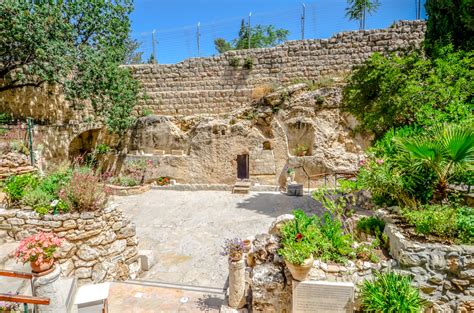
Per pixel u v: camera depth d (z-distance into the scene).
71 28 13.11
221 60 17.12
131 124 16.09
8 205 5.99
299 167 14.07
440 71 8.14
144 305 4.83
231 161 14.48
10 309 3.70
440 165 5.16
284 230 4.54
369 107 9.94
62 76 13.63
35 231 5.52
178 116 16.58
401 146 5.66
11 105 14.16
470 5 9.02
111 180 13.52
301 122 14.22
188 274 6.09
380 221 5.33
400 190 5.49
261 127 14.80
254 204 11.27
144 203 11.61
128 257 6.14
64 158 14.75
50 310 3.29
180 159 14.66
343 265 4.24
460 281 3.96
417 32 14.98
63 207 5.65
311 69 16.27
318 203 11.16
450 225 4.31
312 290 3.97
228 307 4.57
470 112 6.98
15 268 4.69
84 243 5.61
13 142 9.66
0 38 12.09
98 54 13.96
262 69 16.84
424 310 4.00
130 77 16.70
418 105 7.93
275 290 4.23
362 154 13.39
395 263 4.19
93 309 3.97
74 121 15.72
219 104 17.08
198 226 8.90
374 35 15.41
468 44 9.32
